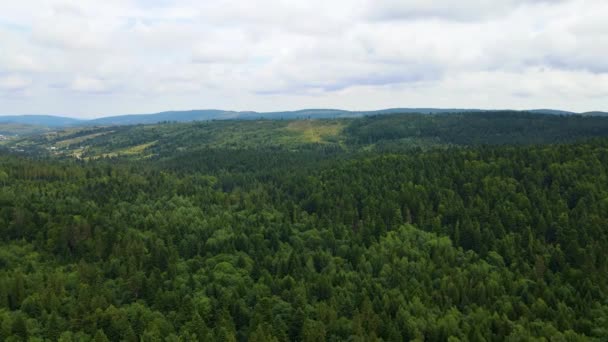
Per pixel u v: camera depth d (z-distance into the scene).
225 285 145.50
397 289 141.88
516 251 169.75
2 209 180.38
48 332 113.31
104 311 123.19
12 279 132.25
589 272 150.25
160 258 156.75
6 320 113.31
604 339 118.88
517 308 135.00
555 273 157.50
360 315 123.75
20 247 160.12
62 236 165.12
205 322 127.44
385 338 120.81
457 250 173.88
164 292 137.50
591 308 133.00
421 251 170.88
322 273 157.12
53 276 140.50
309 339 113.94
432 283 150.25
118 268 149.62
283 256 167.62
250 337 110.31
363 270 159.75
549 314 130.00
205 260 164.00
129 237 169.25
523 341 114.44
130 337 113.06
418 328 122.75
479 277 151.62
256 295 137.62
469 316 128.88
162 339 114.69
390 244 175.25
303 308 130.12
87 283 140.50
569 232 171.12
